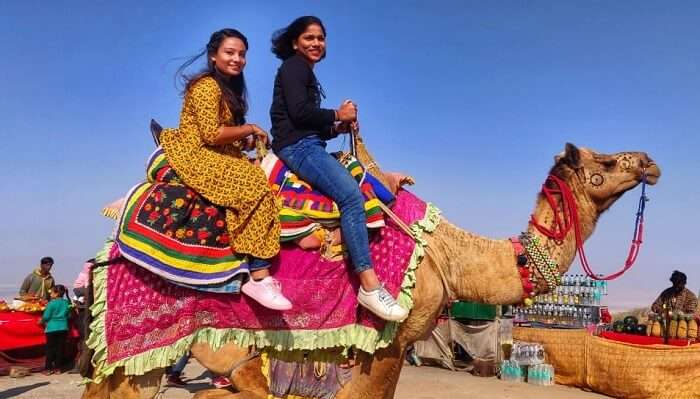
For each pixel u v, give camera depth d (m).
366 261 4.02
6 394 10.70
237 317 4.02
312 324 4.09
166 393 10.90
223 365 6.02
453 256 4.54
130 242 3.83
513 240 4.68
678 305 11.55
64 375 13.07
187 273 3.87
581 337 12.27
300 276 4.10
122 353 3.85
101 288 3.89
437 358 14.44
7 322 13.22
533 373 12.52
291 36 4.45
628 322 12.36
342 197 4.08
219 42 4.18
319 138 4.32
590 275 4.90
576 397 11.22
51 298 13.78
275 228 3.98
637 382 10.88
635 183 4.89
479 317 13.64
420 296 4.36
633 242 4.96
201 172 3.94
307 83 4.30
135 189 4.00
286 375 6.19
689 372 10.59
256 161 4.36
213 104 4.04
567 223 4.77
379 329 4.16
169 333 3.92
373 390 4.38
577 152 4.84
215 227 3.95
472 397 10.79
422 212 4.54
